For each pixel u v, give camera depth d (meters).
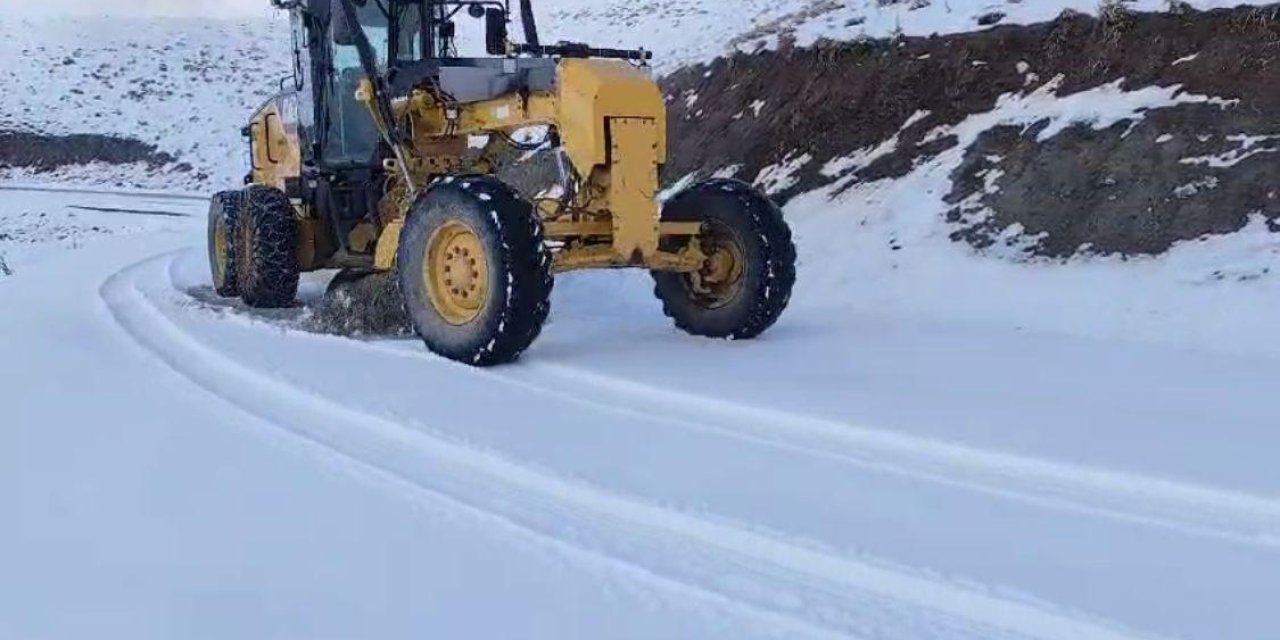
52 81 35.62
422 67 8.06
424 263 7.11
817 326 8.12
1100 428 5.16
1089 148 9.31
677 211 7.87
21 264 17.62
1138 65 9.80
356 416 5.54
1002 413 5.44
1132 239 8.48
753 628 3.26
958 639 3.22
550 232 6.96
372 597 3.45
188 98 35.12
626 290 9.86
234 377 6.54
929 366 6.60
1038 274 8.62
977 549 3.80
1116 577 3.59
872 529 3.97
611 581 3.58
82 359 7.05
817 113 11.95
